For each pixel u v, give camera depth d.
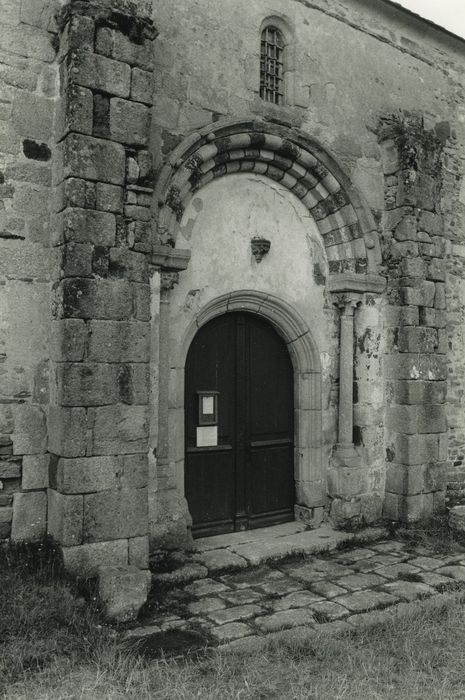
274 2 7.41
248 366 7.54
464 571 6.27
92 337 5.33
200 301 6.84
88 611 4.81
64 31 5.54
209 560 6.29
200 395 7.11
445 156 9.27
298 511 7.77
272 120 7.23
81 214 5.32
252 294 7.26
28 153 5.55
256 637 4.68
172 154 6.40
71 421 5.21
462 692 3.90
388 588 5.80
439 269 8.36
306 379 7.75
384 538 7.50
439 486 8.14
